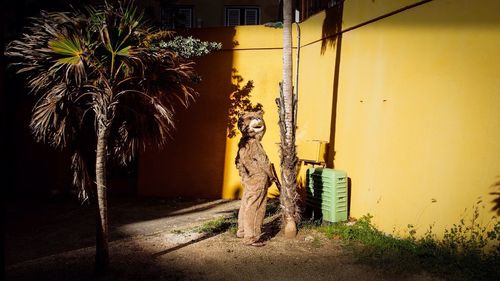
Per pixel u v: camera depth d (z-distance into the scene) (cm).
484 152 507
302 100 1030
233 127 1114
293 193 668
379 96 694
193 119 1147
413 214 601
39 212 1019
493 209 493
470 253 498
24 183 1273
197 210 991
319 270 527
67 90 489
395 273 506
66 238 779
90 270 534
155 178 1180
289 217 662
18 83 1067
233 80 1115
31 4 1039
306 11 1066
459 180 535
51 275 519
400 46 647
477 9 520
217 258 573
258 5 1706
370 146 713
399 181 634
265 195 642
